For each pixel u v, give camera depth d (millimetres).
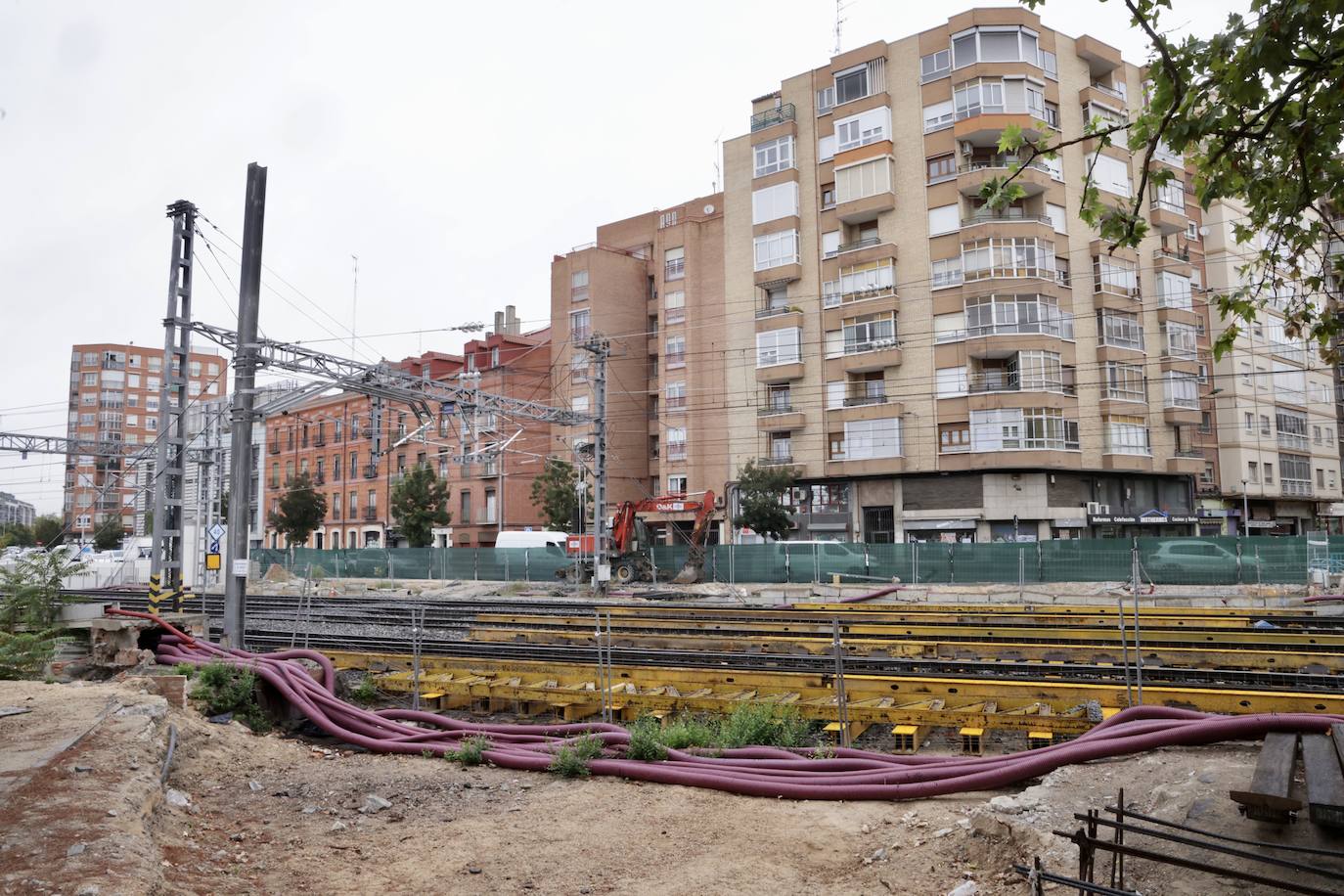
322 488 65875
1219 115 5902
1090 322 42906
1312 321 6828
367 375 22953
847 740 9828
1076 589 27891
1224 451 50406
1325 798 4898
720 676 12312
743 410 49062
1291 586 26172
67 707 8742
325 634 19000
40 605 13961
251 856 6488
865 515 43875
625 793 8070
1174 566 28156
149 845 5723
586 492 48562
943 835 6488
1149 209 45406
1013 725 10008
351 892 5855
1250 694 9625
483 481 58125
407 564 43281
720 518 48688
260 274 17438
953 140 42188
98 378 103625
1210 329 50969
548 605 24688
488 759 9352
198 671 11914
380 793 8211
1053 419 39969
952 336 41938
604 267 56094
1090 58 44312
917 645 14914
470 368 58969
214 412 31453
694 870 6223
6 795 6113
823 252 46531
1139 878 5090
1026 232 40469
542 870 6270
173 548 19672
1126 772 7062
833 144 46344
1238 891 4734
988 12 41531
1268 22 5406
